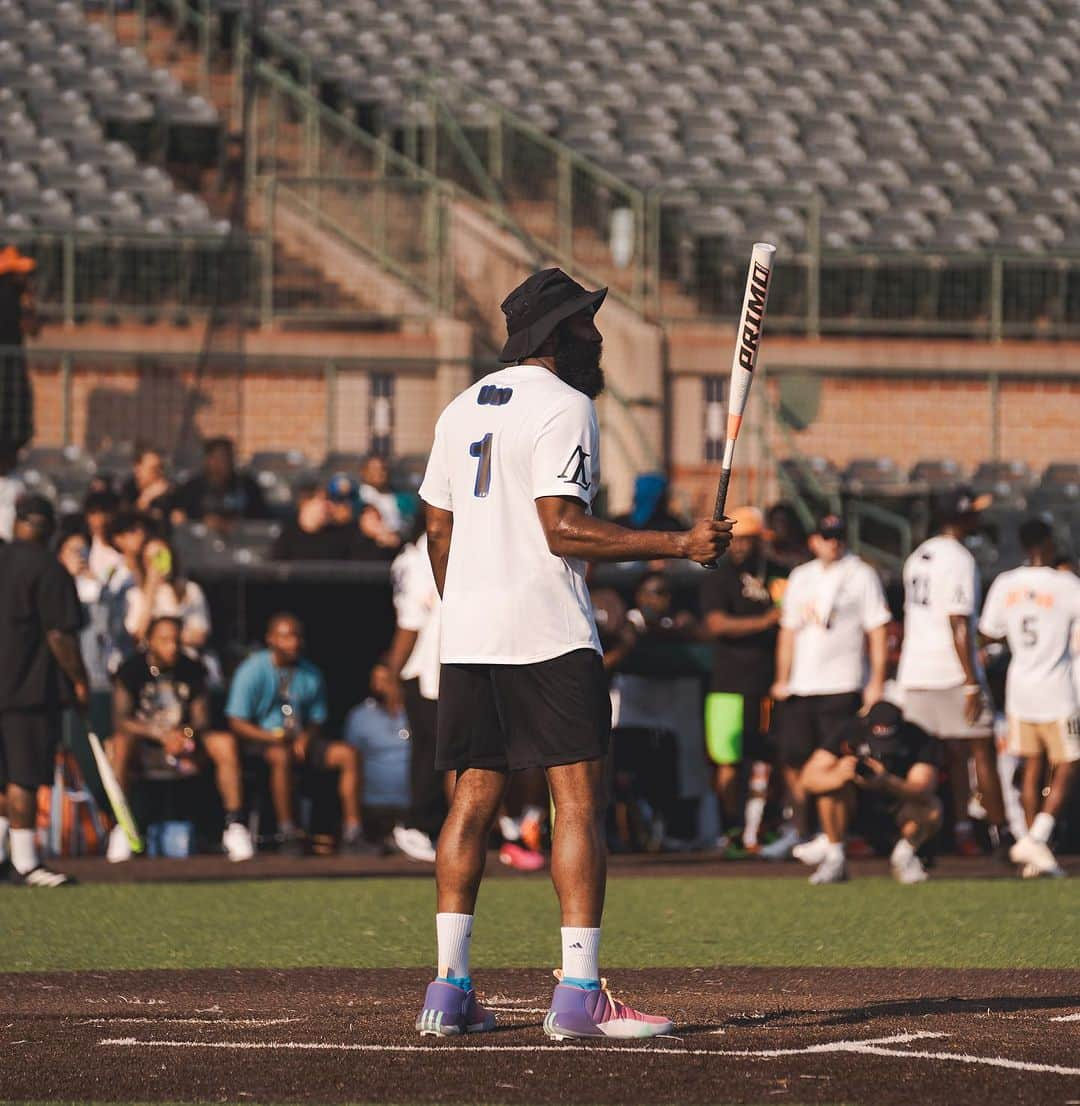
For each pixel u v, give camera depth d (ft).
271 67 209.97
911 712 112.37
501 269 179.42
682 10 239.09
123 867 107.04
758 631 115.96
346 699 128.16
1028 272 187.42
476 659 46.98
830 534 108.78
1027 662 107.96
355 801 117.60
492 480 47.19
